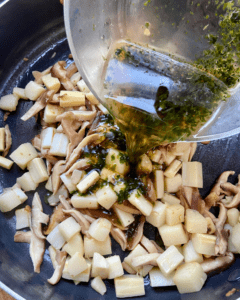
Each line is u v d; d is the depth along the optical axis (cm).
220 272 29
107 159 30
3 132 33
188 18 24
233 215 31
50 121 33
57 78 35
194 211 30
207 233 30
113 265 28
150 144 27
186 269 28
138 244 29
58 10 36
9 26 34
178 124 25
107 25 24
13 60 37
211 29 24
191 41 25
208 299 26
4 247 29
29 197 32
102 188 29
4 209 31
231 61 24
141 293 28
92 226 29
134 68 25
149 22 25
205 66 25
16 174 33
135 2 24
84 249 29
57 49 38
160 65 26
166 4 24
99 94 24
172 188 32
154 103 24
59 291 28
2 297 27
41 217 30
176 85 25
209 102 25
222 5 22
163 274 28
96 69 24
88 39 23
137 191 29
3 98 34
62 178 30
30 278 28
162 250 30
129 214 30
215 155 35
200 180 32
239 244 29
